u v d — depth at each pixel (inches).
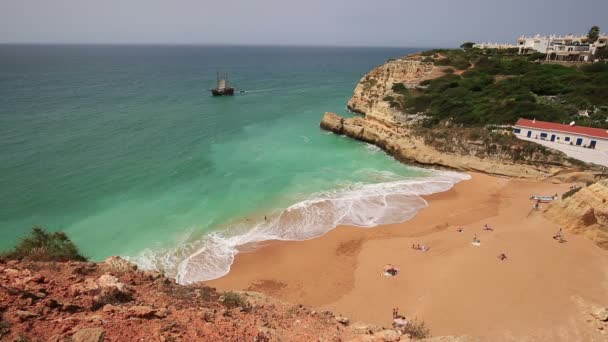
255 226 1369.3
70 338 296.4
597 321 838.5
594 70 2640.3
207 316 409.7
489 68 2915.8
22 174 1732.3
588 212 1218.6
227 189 1681.8
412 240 1272.1
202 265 1132.5
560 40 4109.3
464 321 874.1
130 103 3627.0
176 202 1540.4
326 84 5565.9
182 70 7568.9
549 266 1079.0
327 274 1095.0
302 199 1593.3
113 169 1863.9
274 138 2546.8
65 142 2233.0
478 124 2170.3
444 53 3543.3
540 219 1376.7
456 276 1048.8
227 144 2370.8
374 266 1124.5
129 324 340.8
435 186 1750.7
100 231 1294.3
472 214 1465.3
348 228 1362.0
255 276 1086.4
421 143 2133.4
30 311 324.8
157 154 2122.3
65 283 417.1
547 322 855.1
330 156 2201.0
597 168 1701.5
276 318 493.0
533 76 2625.5
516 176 1820.9
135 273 520.1
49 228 1295.5
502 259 1123.9
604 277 1022.4
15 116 2807.6
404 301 960.9
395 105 2586.1
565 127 1915.6
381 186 1743.4
